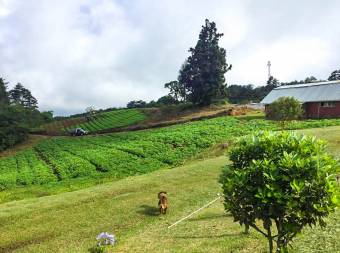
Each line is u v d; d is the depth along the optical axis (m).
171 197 22.27
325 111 65.75
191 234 15.71
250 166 8.58
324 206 8.00
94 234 17.11
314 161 8.14
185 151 48.72
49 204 22.09
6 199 32.69
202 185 24.17
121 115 109.88
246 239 13.91
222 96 102.38
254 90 147.25
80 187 35.78
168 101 142.00
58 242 16.41
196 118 83.06
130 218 19.00
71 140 78.50
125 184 26.16
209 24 99.75
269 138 8.93
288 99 51.09
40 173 46.50
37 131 95.25
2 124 82.00
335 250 11.95
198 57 98.25
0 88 138.75
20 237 17.27
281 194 8.06
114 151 54.53
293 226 8.30
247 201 8.57
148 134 68.62
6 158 67.94
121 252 14.29
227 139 50.28
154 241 15.37
